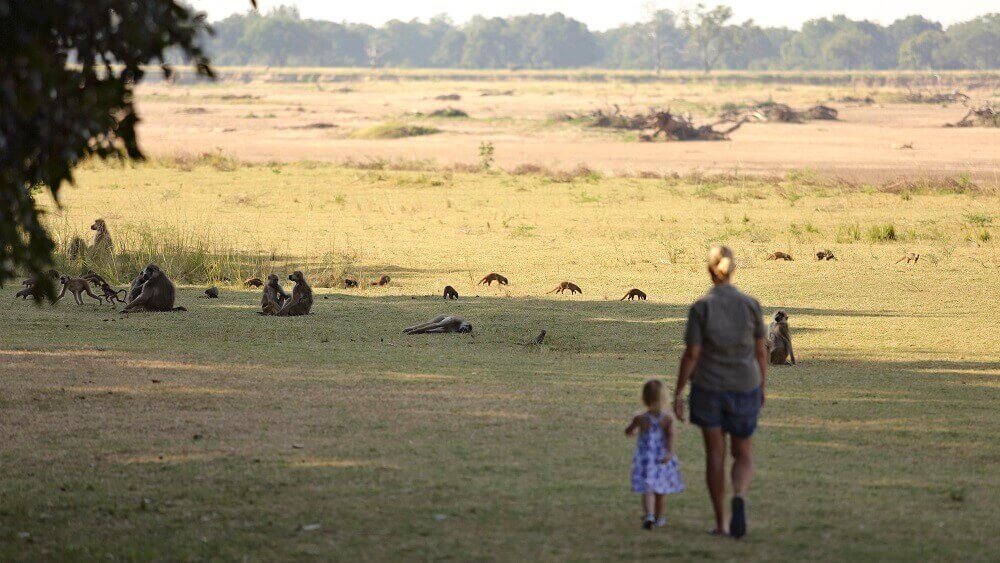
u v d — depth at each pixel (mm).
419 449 29047
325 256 85438
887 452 29672
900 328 57312
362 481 25781
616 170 170000
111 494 24828
